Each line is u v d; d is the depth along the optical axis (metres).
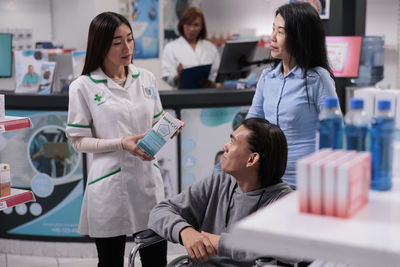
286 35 2.41
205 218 2.16
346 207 1.06
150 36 6.99
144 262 2.69
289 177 2.51
